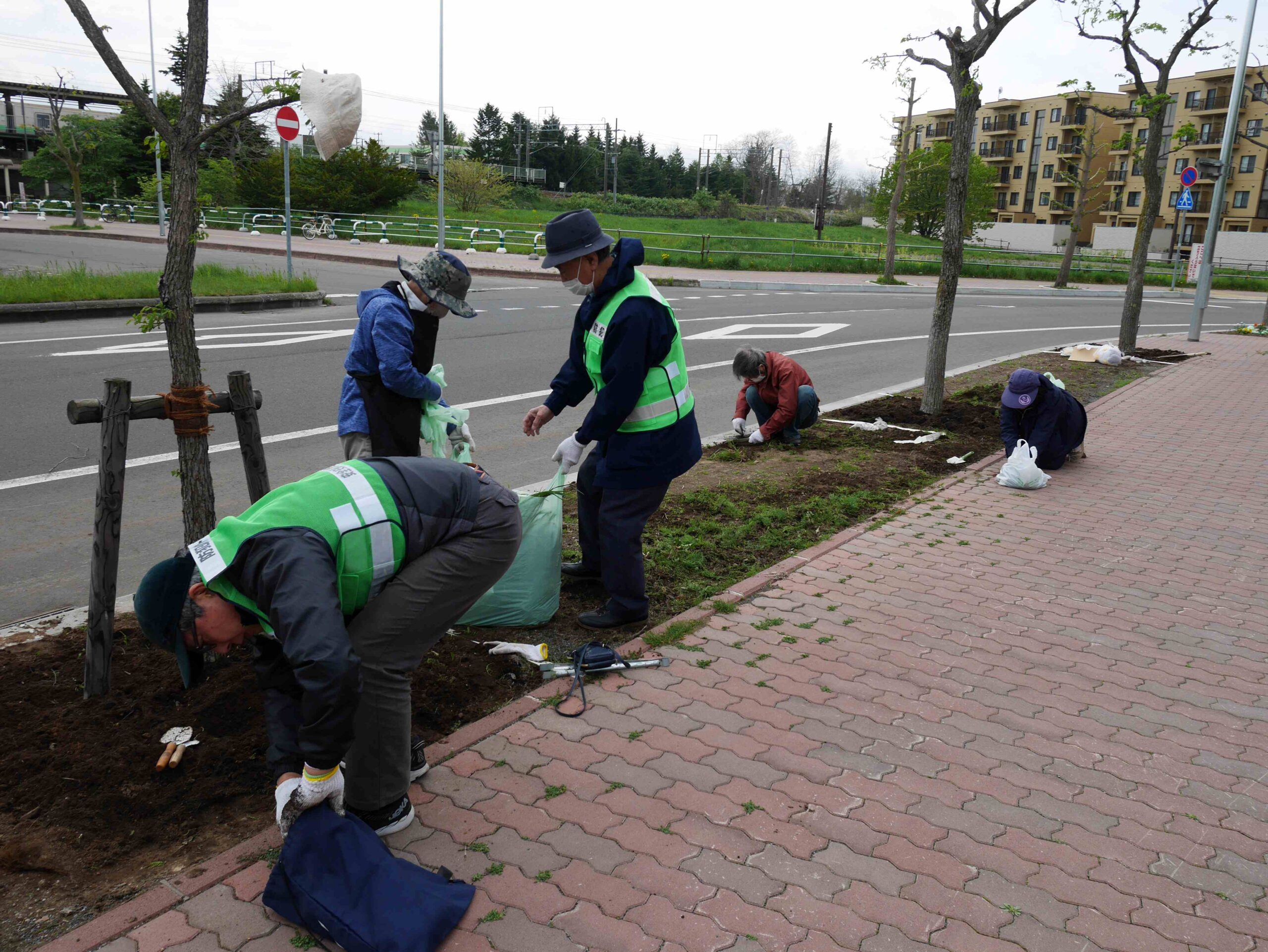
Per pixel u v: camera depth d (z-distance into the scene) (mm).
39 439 7391
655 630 4336
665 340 3918
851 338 15750
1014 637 4414
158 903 2537
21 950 2387
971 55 8492
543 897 2607
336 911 2373
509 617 4289
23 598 4539
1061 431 7430
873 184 70812
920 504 6477
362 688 2510
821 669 4031
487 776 3186
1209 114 60125
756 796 3107
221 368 10461
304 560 2309
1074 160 68500
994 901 2650
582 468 4648
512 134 94750
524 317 16281
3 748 3162
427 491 2650
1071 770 3330
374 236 35250
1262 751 3490
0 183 58500
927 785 3205
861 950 2453
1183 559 5547
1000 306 24375
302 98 3545
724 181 99812
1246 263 56344
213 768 3145
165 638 2432
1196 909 2648
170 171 3488
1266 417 9781
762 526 5863
